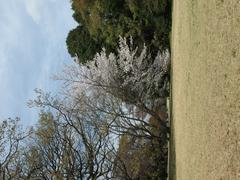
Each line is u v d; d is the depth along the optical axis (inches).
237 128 189.5
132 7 755.4
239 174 183.3
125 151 657.6
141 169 673.0
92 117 618.8
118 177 596.4
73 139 542.3
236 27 191.9
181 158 409.1
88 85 663.8
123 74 682.8
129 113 676.7
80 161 519.5
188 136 347.3
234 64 195.3
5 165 490.6
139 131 717.3
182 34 428.1
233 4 197.0
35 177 516.1
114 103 665.0
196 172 296.2
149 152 684.7
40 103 597.6
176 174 473.4
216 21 230.7
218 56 226.1
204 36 269.9
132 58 677.3
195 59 312.5
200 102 284.0
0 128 504.4
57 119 545.3
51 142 525.0
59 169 511.8
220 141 219.0
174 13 617.3
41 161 518.9
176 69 518.3
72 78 667.4
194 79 316.5
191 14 340.5
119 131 645.9
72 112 584.7
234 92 195.0
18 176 501.0
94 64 682.2
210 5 247.8
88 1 813.9
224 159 209.8
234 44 195.3
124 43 685.9
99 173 531.2
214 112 234.5
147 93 689.0
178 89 469.7
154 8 747.4
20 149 516.1
